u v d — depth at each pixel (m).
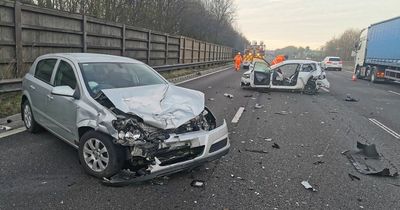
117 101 4.65
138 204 4.02
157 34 21.59
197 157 4.58
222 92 15.25
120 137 4.24
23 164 5.09
